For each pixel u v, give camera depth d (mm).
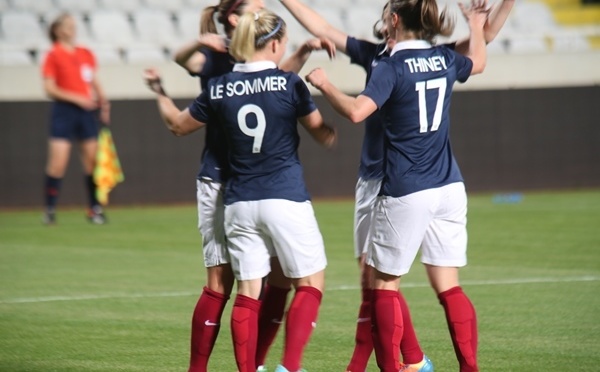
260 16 16109
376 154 17453
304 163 55375
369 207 17516
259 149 15906
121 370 18781
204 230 17031
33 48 57250
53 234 41281
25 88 54031
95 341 21344
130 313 24594
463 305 16438
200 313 16953
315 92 55156
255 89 15906
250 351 16312
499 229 41406
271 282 17562
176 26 62844
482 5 17359
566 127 58156
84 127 44750
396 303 16406
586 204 50562
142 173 53625
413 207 15883
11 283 29297
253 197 15930
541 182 58156
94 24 61281
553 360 19125
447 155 16406
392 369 16344
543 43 66000
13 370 18828
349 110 15391
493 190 57531
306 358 19703
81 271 31500
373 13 66250
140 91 55375
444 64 16172
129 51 59594
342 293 27281
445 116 16250
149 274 30812
